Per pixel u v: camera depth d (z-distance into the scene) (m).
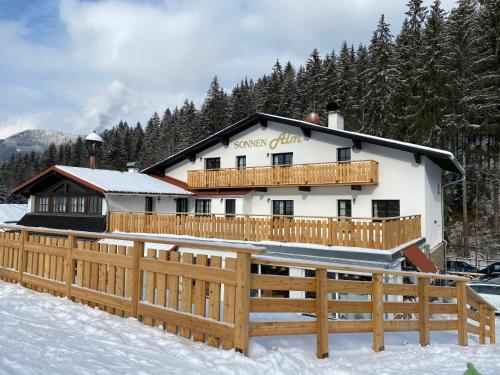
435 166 20.53
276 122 21.98
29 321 5.56
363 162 18.08
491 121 31.28
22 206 31.56
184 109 73.44
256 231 16.34
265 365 4.62
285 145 21.61
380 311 6.58
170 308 5.74
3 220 27.02
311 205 20.33
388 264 12.99
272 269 15.52
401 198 17.95
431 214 19.02
